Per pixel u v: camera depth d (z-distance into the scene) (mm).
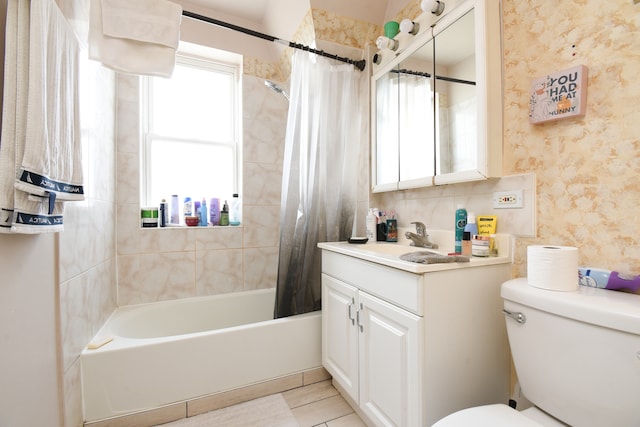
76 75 1046
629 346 661
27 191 756
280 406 1473
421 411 951
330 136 1827
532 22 1066
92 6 1221
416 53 1514
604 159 876
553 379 805
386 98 1753
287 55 2150
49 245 966
